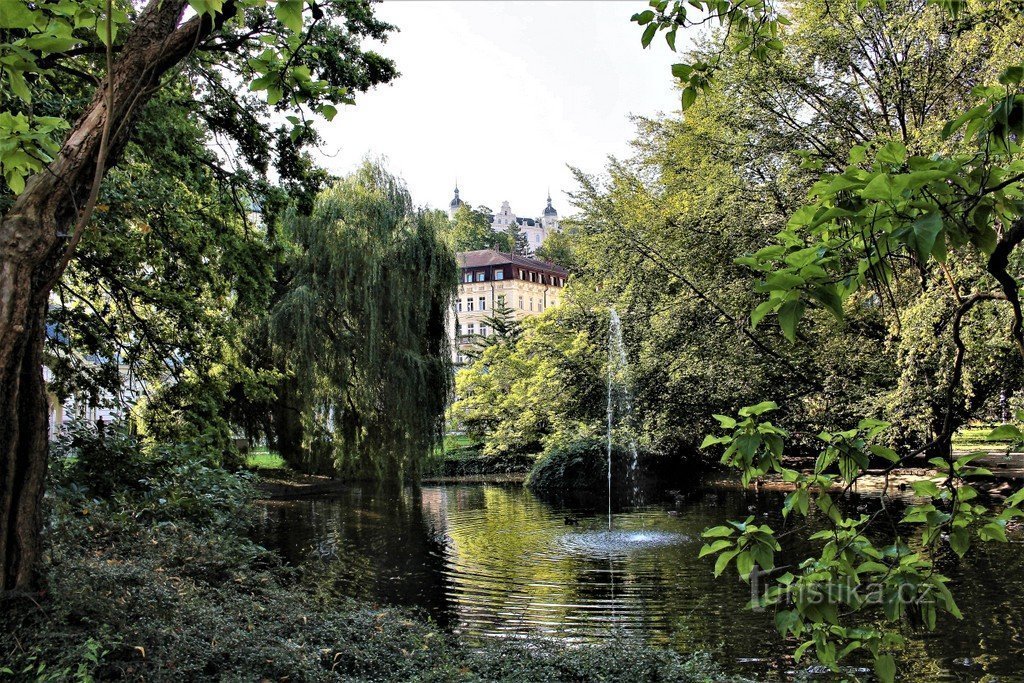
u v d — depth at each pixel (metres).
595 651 5.95
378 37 11.91
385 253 19.62
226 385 13.27
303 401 20.14
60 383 11.48
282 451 22.33
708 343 20.16
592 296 24.36
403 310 19.55
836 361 18.66
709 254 19.89
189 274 12.52
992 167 2.04
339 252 19.34
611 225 22.16
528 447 30.02
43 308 4.50
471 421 31.67
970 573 9.30
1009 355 11.03
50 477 7.34
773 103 19.17
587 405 24.50
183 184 12.27
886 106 18.59
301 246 19.67
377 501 19.59
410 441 19.73
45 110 7.55
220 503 8.77
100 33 3.56
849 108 19.09
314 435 21.05
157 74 4.74
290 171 12.89
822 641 2.31
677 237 20.25
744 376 19.86
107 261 11.16
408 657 5.55
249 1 3.78
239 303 13.55
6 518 4.34
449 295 20.38
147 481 8.41
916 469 15.87
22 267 4.29
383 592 9.48
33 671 3.83
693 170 21.39
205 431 12.32
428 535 13.97
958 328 2.27
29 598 4.31
